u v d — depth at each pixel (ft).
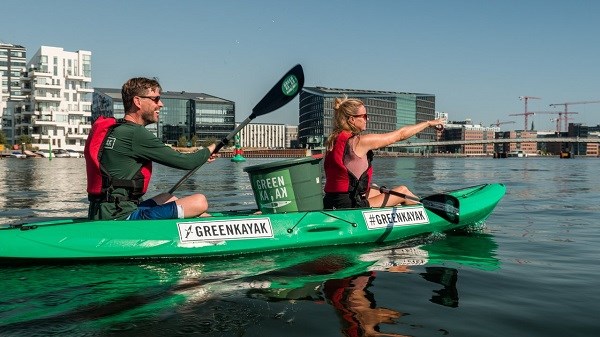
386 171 96.78
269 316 8.57
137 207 13.83
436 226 17.97
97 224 12.89
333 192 16.38
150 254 12.91
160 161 13.73
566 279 11.60
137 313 8.66
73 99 292.61
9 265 12.22
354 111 15.98
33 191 41.68
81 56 295.89
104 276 11.34
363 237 15.79
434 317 8.71
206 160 15.25
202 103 424.46
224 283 10.80
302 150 353.31
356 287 10.61
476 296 10.07
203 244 13.46
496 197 20.59
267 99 18.67
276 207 15.48
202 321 8.26
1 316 8.46
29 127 284.82
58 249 12.28
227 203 31.07
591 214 25.39
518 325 8.38
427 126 16.37
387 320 8.51
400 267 12.61
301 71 19.34
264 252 14.20
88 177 13.57
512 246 15.98
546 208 28.32
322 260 13.32
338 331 7.92
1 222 22.34
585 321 8.62
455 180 60.64
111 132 13.26
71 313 8.66
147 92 13.75
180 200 13.98
